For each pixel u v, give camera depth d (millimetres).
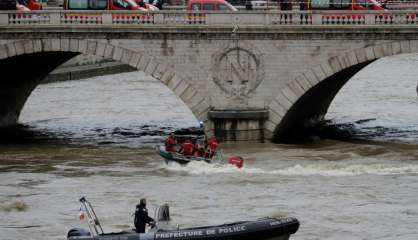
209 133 189625
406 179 159000
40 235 132125
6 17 192375
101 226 133625
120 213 140625
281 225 118500
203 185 157000
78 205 146125
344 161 174625
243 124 188125
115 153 187750
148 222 123812
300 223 134250
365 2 192250
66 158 182625
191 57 189000
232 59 188375
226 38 187750
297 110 199750
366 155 181000
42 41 192250
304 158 177125
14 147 196625
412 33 181125
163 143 199750
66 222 137875
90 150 191625
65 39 191750
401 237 127875
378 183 156250
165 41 189250
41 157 184000
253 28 186250
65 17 191625
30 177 165125
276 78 187750
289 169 167000
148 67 190125
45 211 143250
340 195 148875
